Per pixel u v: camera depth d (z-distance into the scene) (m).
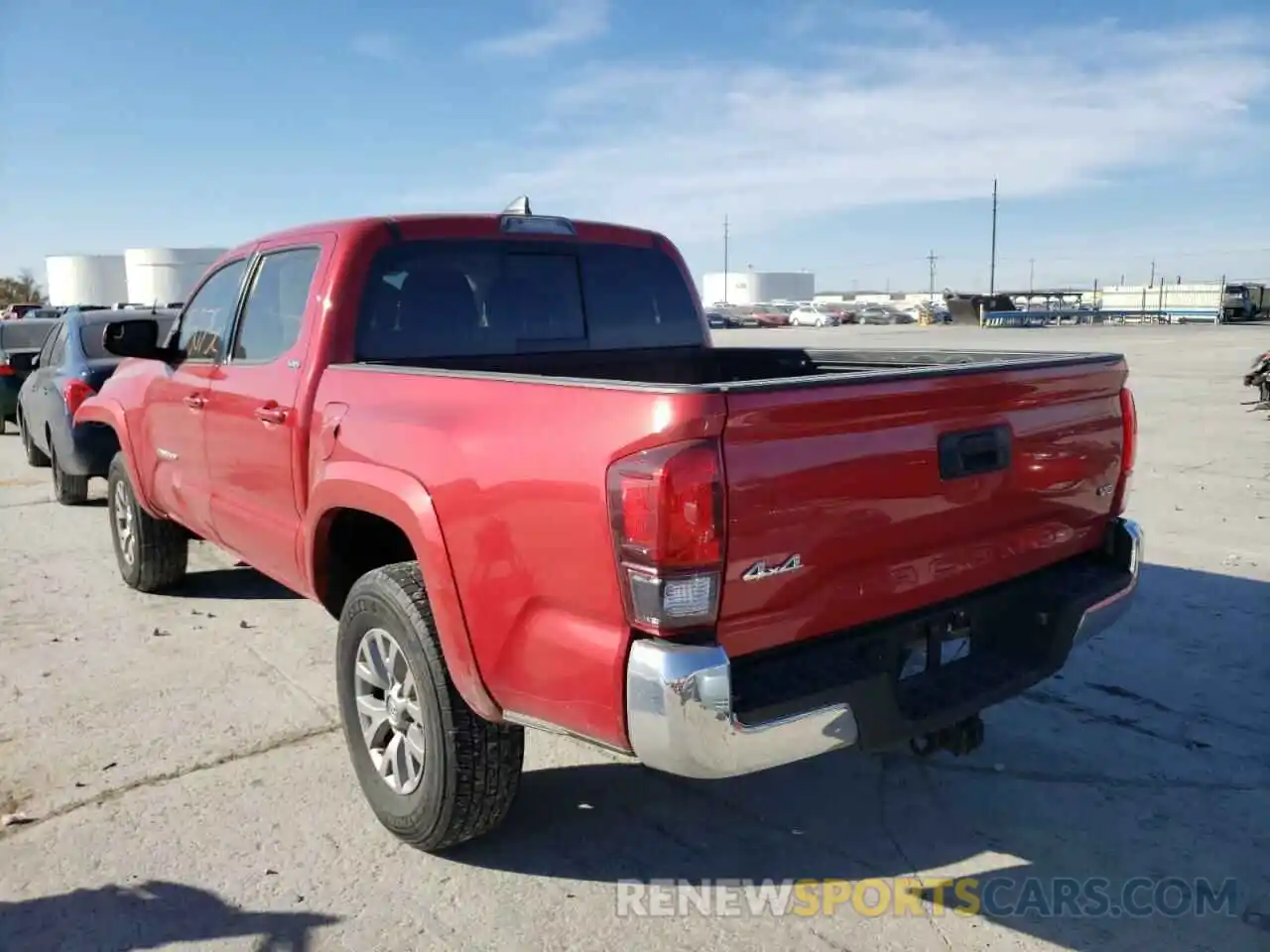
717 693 2.57
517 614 2.94
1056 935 3.11
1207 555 6.98
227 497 4.75
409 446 3.33
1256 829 3.68
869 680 2.84
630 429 2.61
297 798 3.93
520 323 4.61
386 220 4.25
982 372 3.11
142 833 3.67
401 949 3.04
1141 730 4.45
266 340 4.48
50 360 9.65
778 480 2.66
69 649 5.55
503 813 3.43
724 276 114.31
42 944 3.06
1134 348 30.48
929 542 3.10
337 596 4.12
